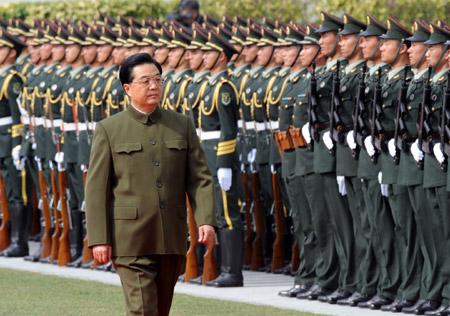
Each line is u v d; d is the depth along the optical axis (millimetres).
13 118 42500
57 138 40625
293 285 35938
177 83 36969
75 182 40375
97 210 23109
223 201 35406
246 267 39812
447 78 29234
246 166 38531
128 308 23078
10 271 38906
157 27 43719
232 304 31969
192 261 36719
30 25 49938
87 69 40219
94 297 33281
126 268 23156
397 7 42500
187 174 23750
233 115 35125
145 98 23328
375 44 31484
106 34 39750
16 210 43094
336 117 31922
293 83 33969
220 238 35781
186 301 32500
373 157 31094
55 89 40594
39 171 41531
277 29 39531
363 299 31969
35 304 32094
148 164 23281
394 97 30641
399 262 31234
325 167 32281
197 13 44406
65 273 38969
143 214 23172
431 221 30156
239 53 36406
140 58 23422
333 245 32875
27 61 44469
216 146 35219
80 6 53719
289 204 37344
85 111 39688
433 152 29672
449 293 30188
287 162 33750
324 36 32688
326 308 31766
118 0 52875
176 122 23641
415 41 30188
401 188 30609
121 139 23297
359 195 31859
